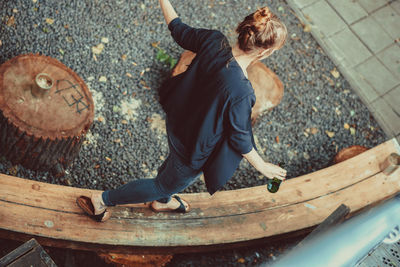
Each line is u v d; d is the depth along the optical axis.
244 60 1.96
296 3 5.21
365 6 5.44
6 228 2.69
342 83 4.80
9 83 3.01
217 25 4.75
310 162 4.22
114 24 4.35
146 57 4.28
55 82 3.19
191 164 2.21
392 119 4.74
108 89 3.97
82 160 3.56
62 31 4.11
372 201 3.48
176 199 3.04
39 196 2.86
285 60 4.73
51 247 3.08
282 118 4.36
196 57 2.08
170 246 3.00
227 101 1.90
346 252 1.78
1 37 3.85
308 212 3.32
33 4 4.13
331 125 4.50
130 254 3.16
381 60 5.08
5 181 2.83
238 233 3.13
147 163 3.77
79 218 2.89
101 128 3.76
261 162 2.15
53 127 3.04
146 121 3.94
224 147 2.10
